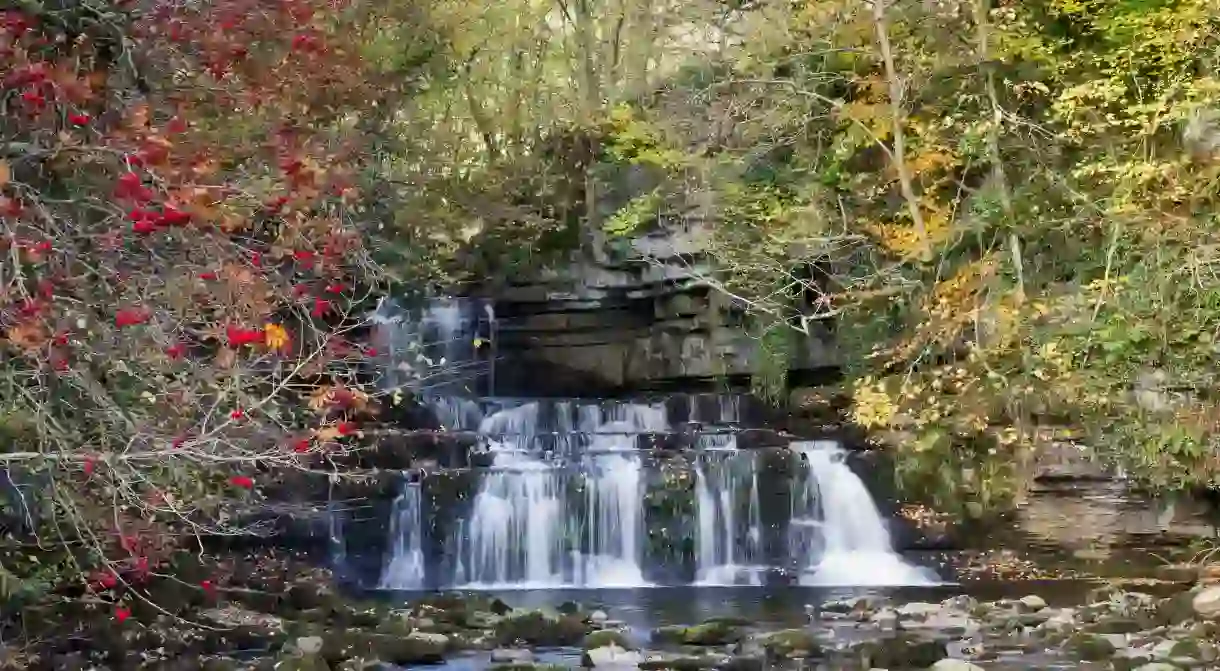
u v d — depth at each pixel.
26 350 5.53
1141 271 13.35
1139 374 13.39
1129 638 10.08
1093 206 13.81
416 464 15.85
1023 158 16.38
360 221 13.95
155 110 7.36
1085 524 14.66
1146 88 14.90
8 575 7.19
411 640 9.65
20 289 5.26
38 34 6.75
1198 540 14.16
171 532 8.47
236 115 8.66
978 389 14.42
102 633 8.84
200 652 9.03
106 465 5.98
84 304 5.86
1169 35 13.77
